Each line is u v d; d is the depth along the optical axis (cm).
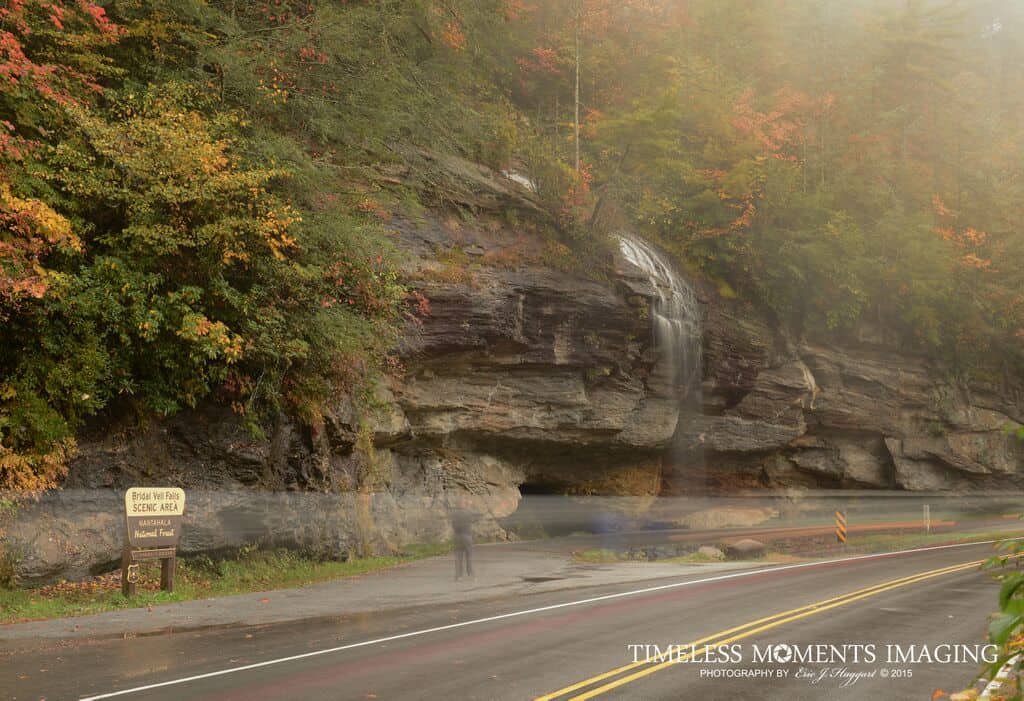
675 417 3591
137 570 1453
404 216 2750
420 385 2814
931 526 4325
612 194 3566
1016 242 5250
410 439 2825
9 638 1101
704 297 3828
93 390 1568
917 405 4622
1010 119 6662
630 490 3791
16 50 1439
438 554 2625
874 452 4631
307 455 2059
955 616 1331
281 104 2242
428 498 2955
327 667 920
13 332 1488
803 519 4375
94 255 1616
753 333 3994
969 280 4975
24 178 1482
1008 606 351
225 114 1872
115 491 1616
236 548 1823
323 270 1975
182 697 775
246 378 1834
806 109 5019
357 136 2459
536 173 3344
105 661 951
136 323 1569
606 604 1470
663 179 4106
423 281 2680
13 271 1355
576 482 3634
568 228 3253
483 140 3200
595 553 2586
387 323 2266
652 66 4538
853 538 3709
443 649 1032
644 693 813
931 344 4672
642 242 3791
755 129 4450
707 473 4122
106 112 1781
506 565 2222
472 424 2980
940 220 5219
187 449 1781
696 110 4369
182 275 1703
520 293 2931
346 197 2266
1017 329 4969
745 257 4078
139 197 1596
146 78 1958
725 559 2664
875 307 4500
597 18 4575
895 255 4562
